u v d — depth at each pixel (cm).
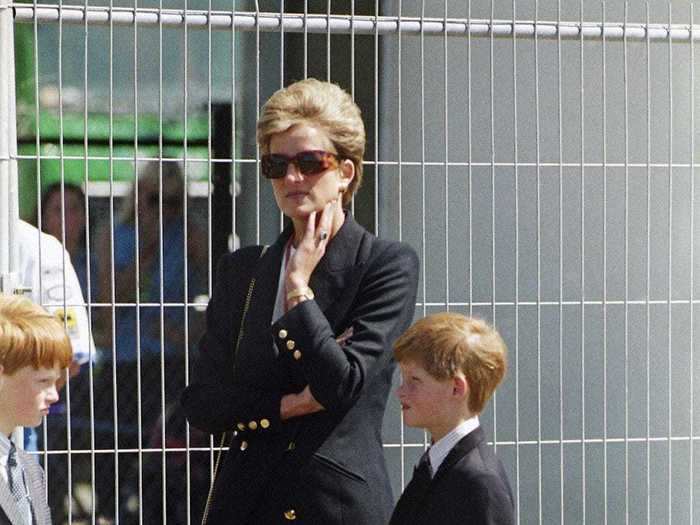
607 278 2697
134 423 2519
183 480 2514
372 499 1508
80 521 2473
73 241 2505
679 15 2692
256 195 2570
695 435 2627
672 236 2658
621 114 2675
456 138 2662
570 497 2666
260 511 1511
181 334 2553
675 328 2662
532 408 2664
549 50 2688
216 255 2566
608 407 2678
